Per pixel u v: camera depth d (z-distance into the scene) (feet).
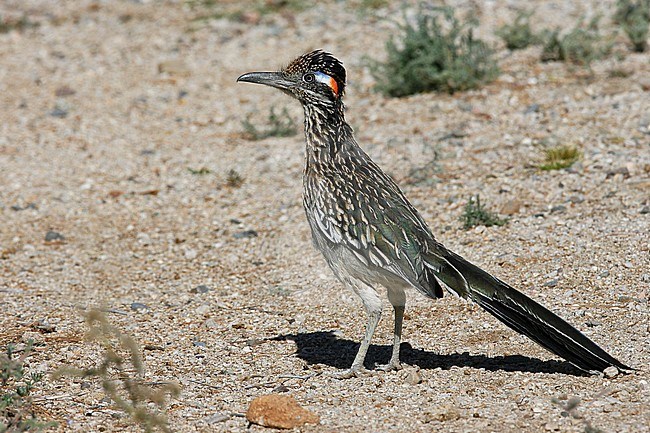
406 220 30.60
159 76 72.69
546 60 66.23
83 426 28.12
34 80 73.31
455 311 36.81
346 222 30.78
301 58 32.89
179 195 53.16
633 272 37.91
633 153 50.14
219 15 84.74
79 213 51.24
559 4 77.25
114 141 61.46
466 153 53.31
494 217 44.34
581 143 52.37
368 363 33.06
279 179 54.13
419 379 30.78
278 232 47.16
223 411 29.30
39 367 32.81
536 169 49.98
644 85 59.11
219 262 44.45
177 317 38.45
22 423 26.91
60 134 62.69
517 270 39.34
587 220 43.19
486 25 74.08
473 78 62.64
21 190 54.29
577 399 28.50
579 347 29.37
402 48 71.46
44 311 39.11
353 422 27.94
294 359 33.78
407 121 58.90
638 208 43.70
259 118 63.82
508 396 29.19
